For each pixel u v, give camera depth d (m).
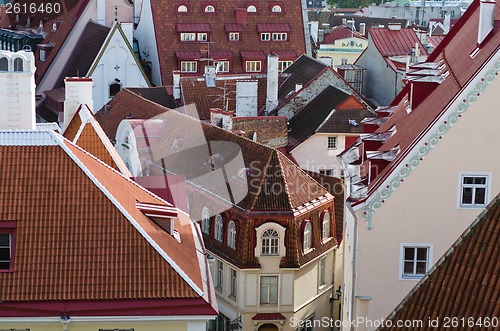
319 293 90.44
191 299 50.03
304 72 126.62
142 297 49.69
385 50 144.62
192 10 150.88
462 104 58.09
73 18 151.00
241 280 85.81
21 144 53.38
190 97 123.38
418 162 58.66
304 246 87.06
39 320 48.97
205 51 149.38
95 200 51.91
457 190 58.88
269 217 85.31
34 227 50.78
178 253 52.84
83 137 67.75
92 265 50.19
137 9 156.25
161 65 146.75
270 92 121.44
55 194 51.88
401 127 67.19
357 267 59.84
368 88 147.62
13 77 66.12
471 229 42.19
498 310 39.12
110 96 142.12
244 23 152.75
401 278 59.81
